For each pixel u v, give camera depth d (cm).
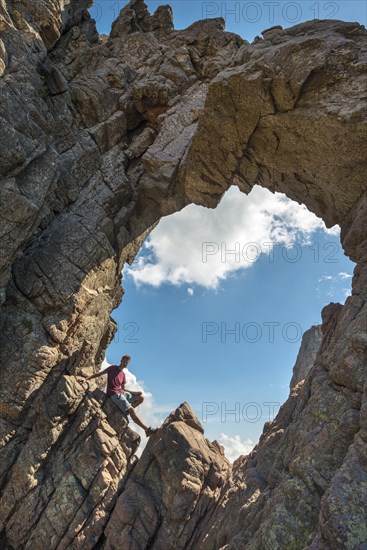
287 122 1625
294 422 1295
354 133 1482
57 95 2044
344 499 822
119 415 1670
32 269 1723
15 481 1466
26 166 1518
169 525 1373
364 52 1503
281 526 938
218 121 1758
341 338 1222
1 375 1566
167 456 1512
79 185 2025
